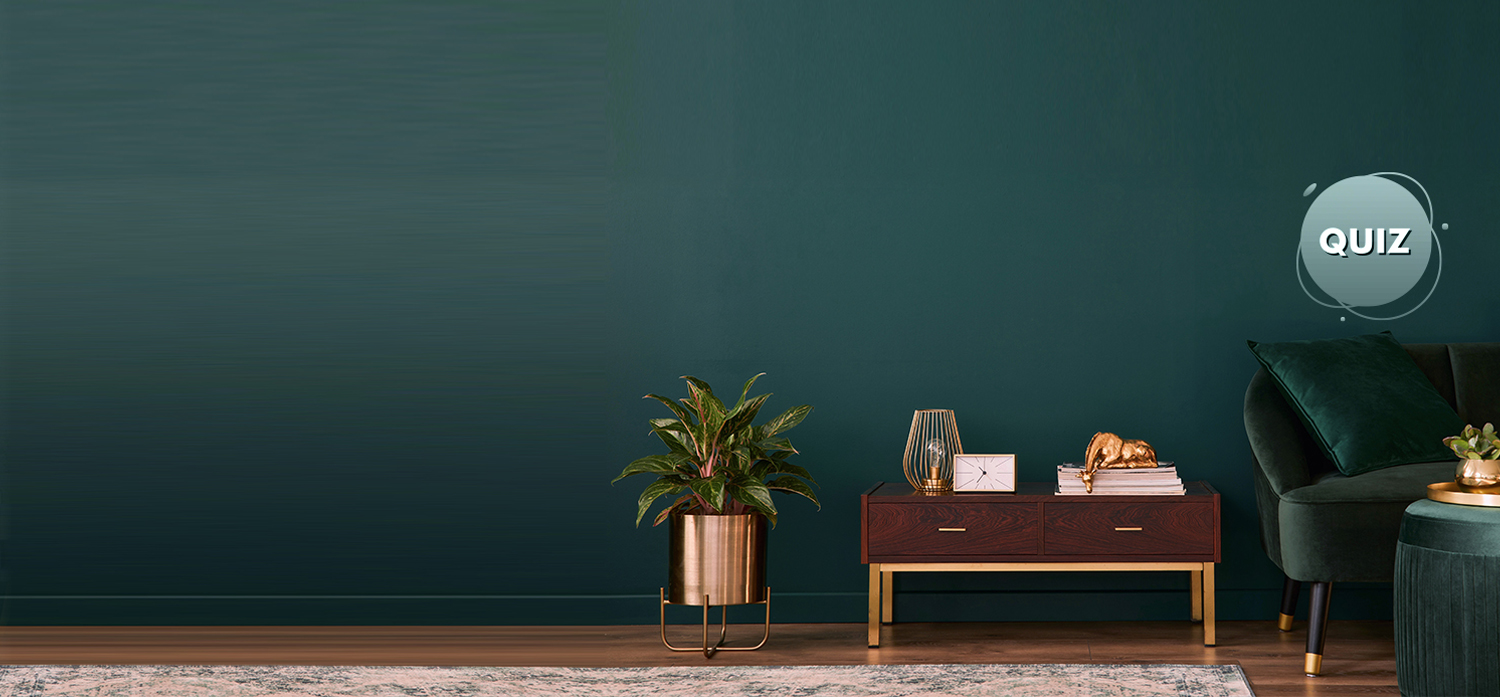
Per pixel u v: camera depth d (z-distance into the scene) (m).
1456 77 2.66
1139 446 2.35
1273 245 2.68
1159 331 2.70
